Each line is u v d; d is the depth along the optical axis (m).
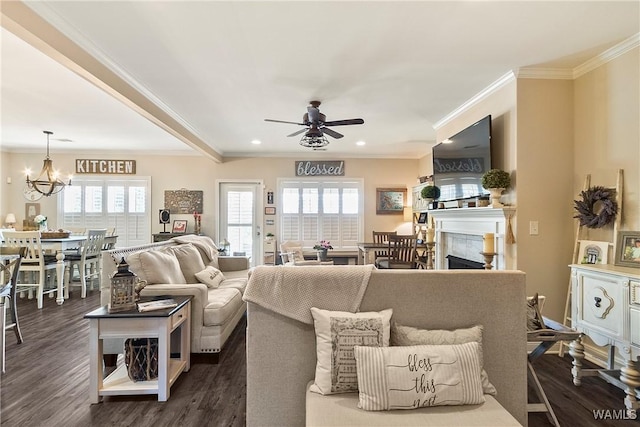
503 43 2.65
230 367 2.83
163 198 7.05
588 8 2.19
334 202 7.27
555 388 2.51
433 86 3.50
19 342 3.33
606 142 2.88
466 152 3.84
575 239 3.14
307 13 2.23
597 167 2.96
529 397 2.38
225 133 5.44
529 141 3.20
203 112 4.32
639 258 2.49
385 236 6.74
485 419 1.42
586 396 2.39
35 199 6.85
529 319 2.15
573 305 2.65
